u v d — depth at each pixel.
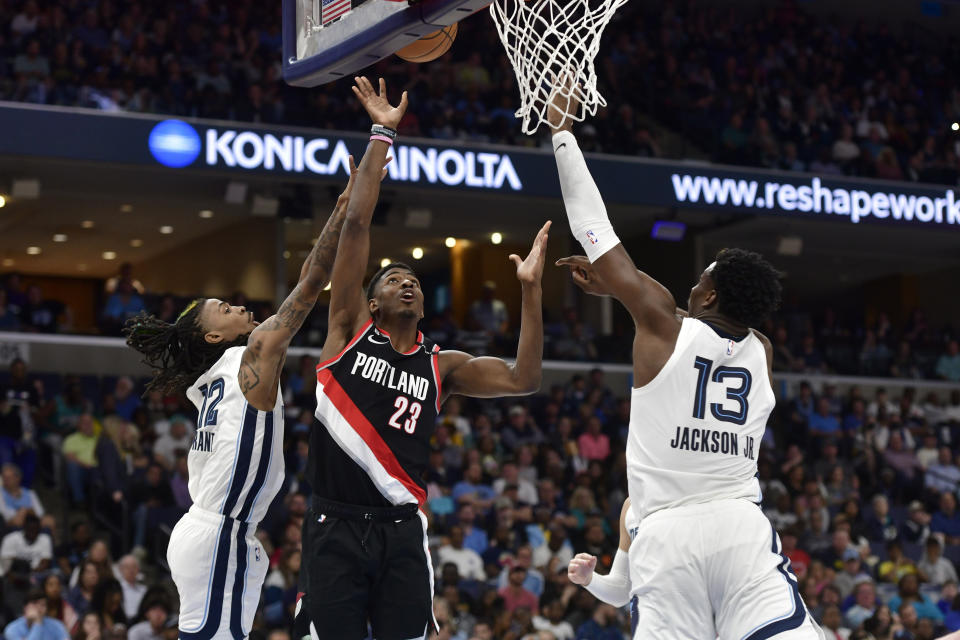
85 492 11.51
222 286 18.05
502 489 12.20
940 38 22.50
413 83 15.52
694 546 3.02
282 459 3.56
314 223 17.92
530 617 9.62
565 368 16.33
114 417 12.04
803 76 19.97
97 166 14.32
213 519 3.50
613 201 15.41
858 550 12.43
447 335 15.27
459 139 15.20
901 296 22.02
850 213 16.45
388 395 3.44
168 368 3.72
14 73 13.92
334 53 3.95
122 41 15.20
